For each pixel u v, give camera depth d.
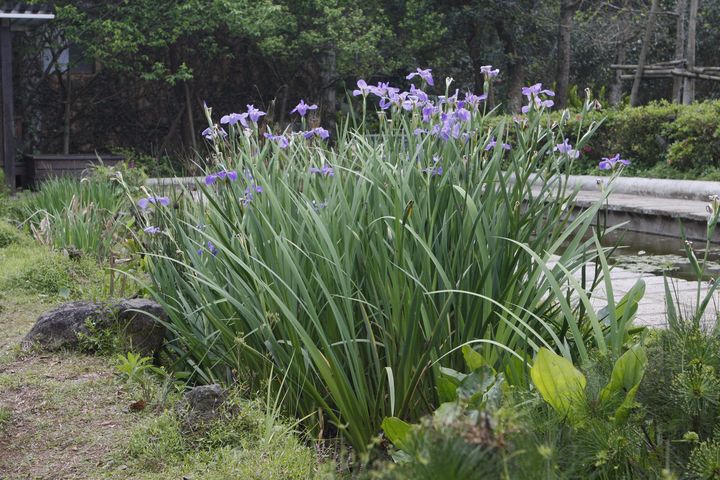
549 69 23.16
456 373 2.83
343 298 2.93
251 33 16.53
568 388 2.41
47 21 14.32
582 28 22.44
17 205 9.13
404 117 3.55
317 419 3.20
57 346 3.96
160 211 4.28
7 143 13.03
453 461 1.62
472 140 3.47
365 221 3.12
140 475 2.69
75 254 6.13
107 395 3.36
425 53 19.66
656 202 10.67
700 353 2.41
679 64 15.47
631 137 14.05
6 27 12.98
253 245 3.27
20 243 6.91
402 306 2.96
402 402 2.92
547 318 3.28
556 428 2.27
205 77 18.19
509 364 2.92
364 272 3.17
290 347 3.23
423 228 3.07
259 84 18.66
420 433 1.73
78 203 7.15
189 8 16.12
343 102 19.41
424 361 2.84
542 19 19.73
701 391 2.22
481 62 19.64
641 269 6.76
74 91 17.00
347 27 17.17
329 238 2.95
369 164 3.43
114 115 17.50
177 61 17.69
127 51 16.16
